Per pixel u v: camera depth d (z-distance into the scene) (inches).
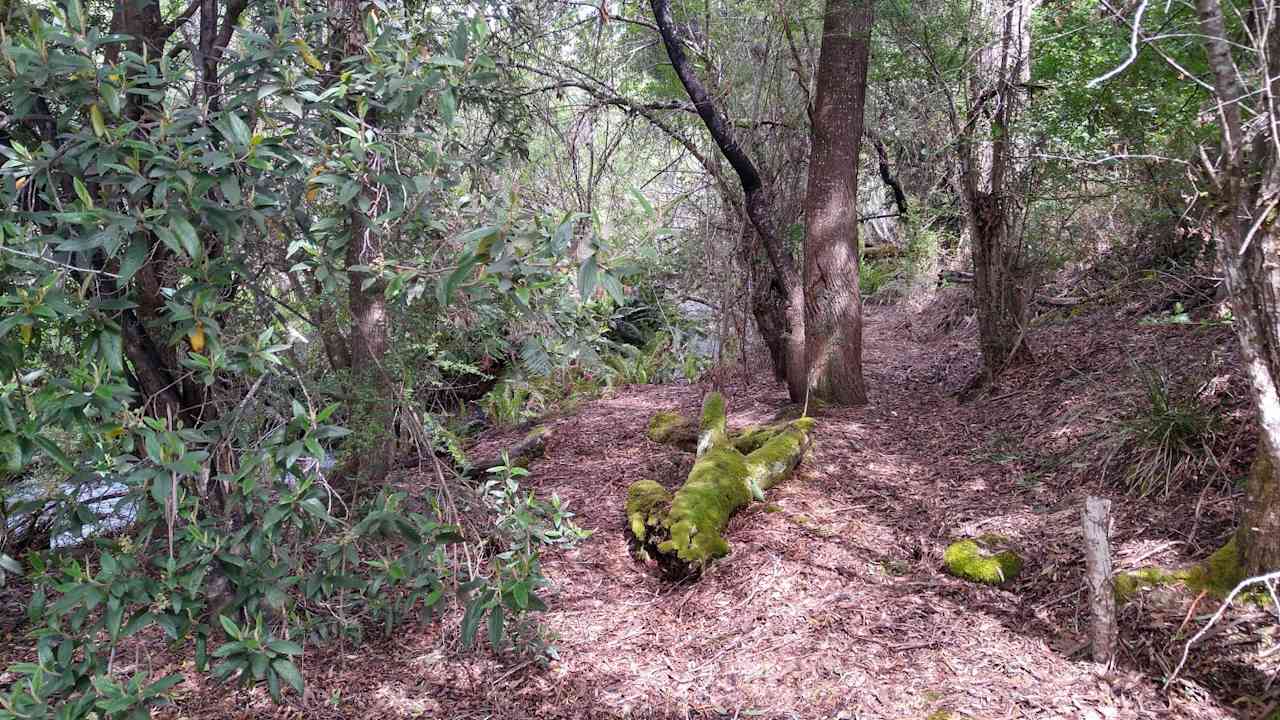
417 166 115.8
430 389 197.0
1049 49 239.8
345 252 116.3
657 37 320.5
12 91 91.3
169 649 152.8
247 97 101.5
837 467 220.7
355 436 158.2
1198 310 240.7
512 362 250.4
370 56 101.4
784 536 183.0
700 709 131.2
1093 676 122.9
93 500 127.5
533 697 137.9
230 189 91.7
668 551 175.6
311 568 138.3
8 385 89.6
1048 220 283.0
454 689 141.0
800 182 319.0
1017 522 170.2
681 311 426.6
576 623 161.6
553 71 268.1
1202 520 148.0
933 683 128.0
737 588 165.8
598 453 267.1
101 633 152.1
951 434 239.1
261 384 126.9
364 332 154.7
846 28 264.4
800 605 156.1
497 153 133.8
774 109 309.6
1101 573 123.3
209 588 122.9
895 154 456.8
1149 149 210.1
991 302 275.9
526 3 191.5
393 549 155.6
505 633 149.4
